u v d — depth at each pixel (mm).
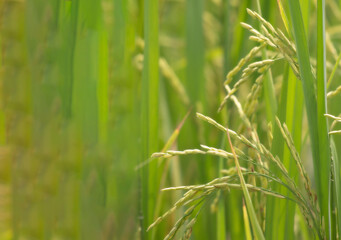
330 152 698
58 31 830
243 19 836
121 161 842
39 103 867
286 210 730
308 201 697
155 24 791
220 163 789
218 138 869
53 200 872
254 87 695
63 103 844
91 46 823
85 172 851
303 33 682
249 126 702
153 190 800
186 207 841
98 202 845
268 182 733
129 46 844
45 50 848
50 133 865
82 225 852
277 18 870
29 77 875
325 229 693
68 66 832
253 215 678
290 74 725
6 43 881
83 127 843
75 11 815
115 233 836
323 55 683
